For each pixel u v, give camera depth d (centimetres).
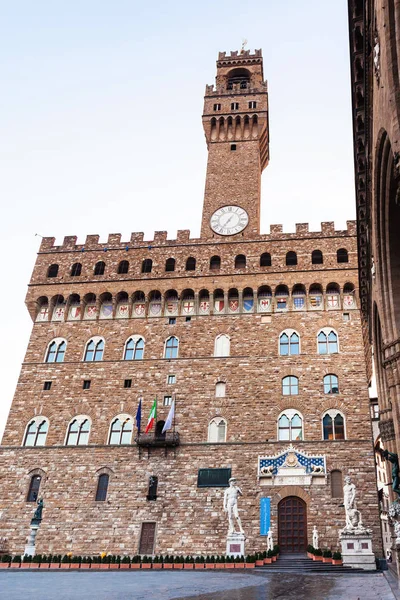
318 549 4434
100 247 6625
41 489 5288
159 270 6319
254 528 4856
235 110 7600
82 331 6147
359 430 5128
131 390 5700
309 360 5547
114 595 2200
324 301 5816
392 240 3072
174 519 4994
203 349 5797
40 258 6681
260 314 5894
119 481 5238
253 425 5309
